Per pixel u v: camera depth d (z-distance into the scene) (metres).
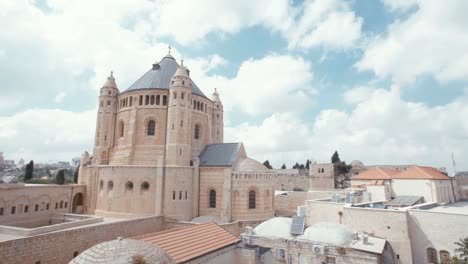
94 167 66.00
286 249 35.22
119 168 59.34
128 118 68.62
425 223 36.22
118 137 70.69
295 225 38.88
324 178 107.25
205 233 29.91
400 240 36.47
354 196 52.38
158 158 58.41
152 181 57.69
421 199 54.34
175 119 62.53
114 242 17.28
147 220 50.94
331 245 32.75
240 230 55.72
